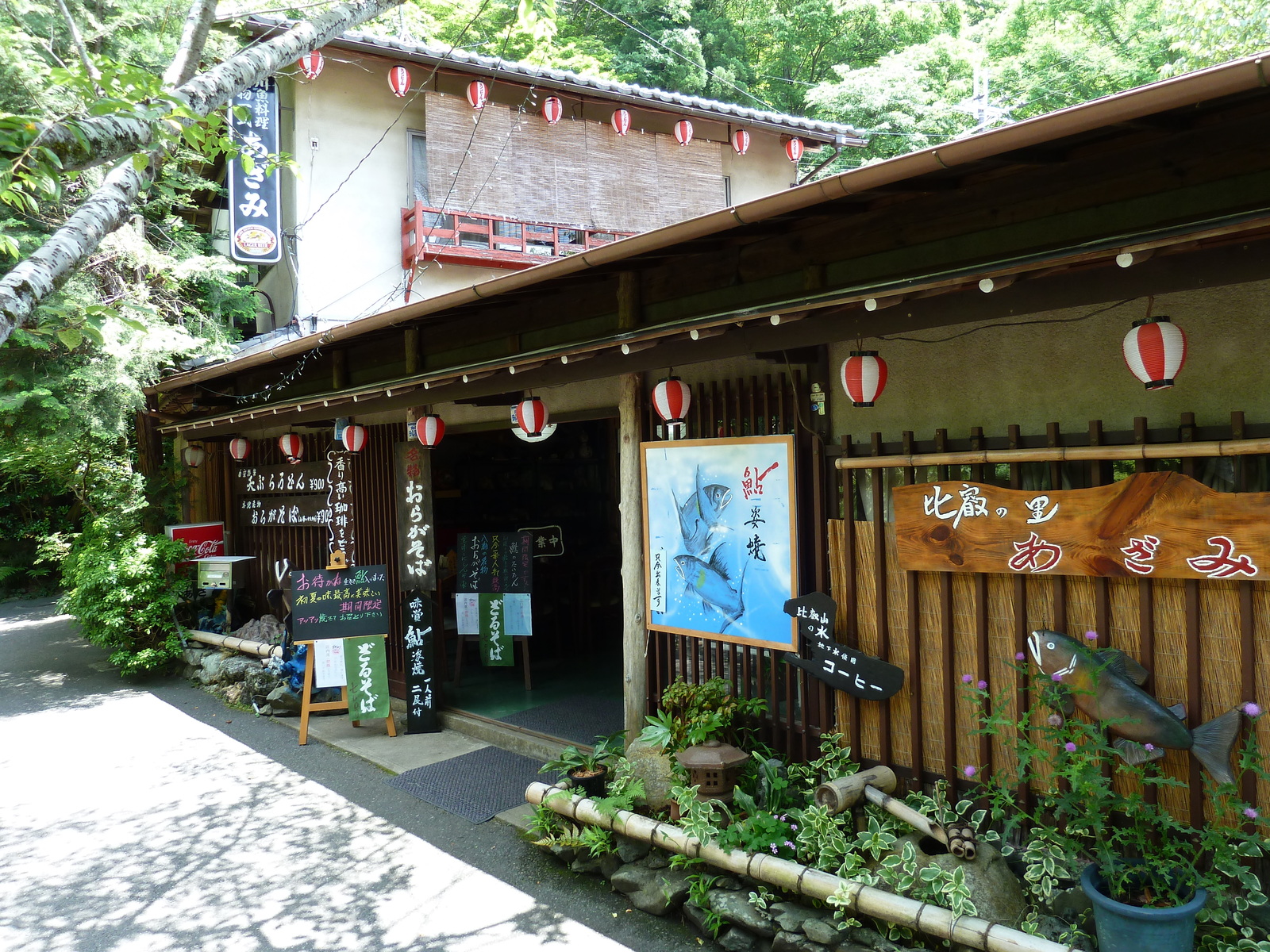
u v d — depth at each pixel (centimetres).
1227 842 360
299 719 852
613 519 1175
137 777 700
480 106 1232
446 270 1298
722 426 559
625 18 2086
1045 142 321
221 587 1052
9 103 798
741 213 382
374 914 473
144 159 393
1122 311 390
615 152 1379
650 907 458
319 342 712
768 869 426
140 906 491
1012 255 340
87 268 1035
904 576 466
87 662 1161
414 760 714
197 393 1098
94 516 1277
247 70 461
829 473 503
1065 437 408
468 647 1062
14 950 450
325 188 1221
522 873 512
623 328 542
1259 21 1420
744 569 538
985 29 2153
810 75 2245
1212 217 287
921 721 462
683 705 538
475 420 816
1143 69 1778
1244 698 358
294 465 1012
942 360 452
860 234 428
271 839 575
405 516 798
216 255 1338
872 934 394
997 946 357
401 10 1588
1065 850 385
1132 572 379
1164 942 334
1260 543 348
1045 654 400
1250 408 358
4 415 982
